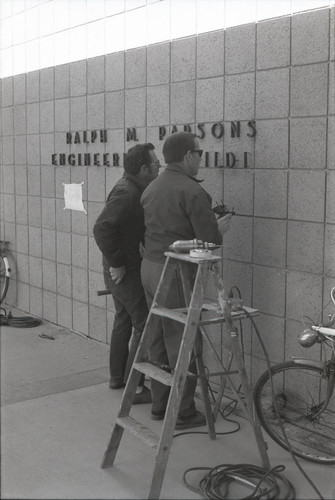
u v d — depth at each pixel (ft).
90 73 18.51
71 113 19.43
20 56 21.57
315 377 13.39
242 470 11.63
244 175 14.47
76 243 19.80
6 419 13.87
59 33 19.62
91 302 19.45
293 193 13.58
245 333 14.82
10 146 22.56
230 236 14.92
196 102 15.37
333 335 11.89
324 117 12.89
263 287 14.35
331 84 12.72
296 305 13.75
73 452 12.41
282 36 13.44
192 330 10.88
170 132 16.10
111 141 17.99
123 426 11.43
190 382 13.48
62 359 17.83
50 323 21.30
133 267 14.67
